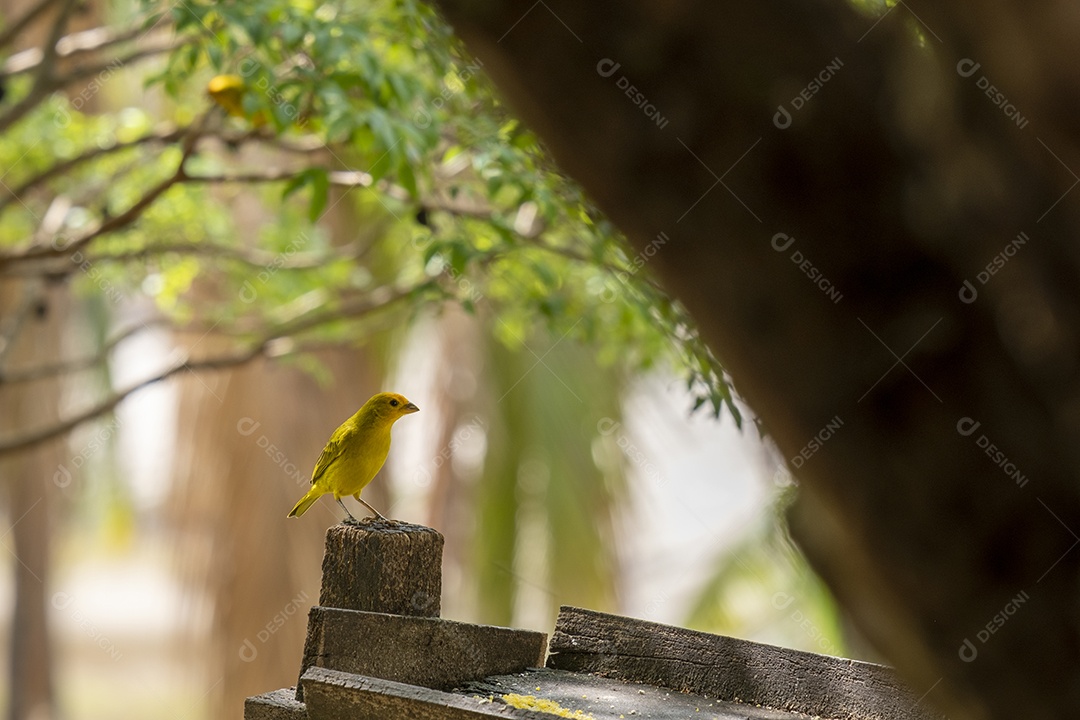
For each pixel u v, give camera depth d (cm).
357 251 1024
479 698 364
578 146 129
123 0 1138
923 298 120
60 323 1819
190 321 1088
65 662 2845
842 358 122
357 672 393
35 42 1337
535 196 609
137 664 2820
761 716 386
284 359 966
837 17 123
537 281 838
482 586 1455
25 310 898
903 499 122
